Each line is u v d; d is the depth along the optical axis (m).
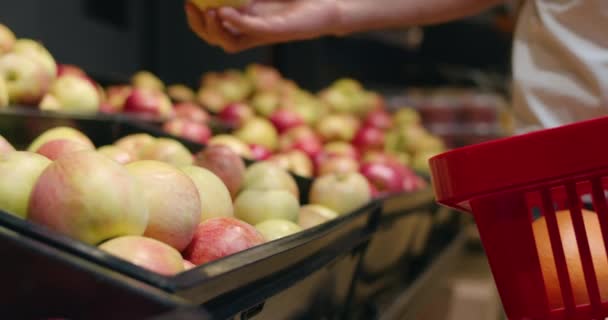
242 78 2.49
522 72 1.27
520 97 1.28
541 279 0.69
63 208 0.62
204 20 1.20
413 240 1.68
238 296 0.62
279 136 2.09
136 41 2.71
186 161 1.14
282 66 3.88
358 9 1.27
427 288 1.58
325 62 4.39
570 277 0.70
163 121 1.64
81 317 0.48
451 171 0.71
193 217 0.75
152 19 2.82
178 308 0.45
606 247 0.66
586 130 0.65
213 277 0.54
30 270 0.49
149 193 0.72
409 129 2.56
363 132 2.27
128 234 0.66
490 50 5.45
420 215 1.67
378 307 1.28
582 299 0.70
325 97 2.65
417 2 1.31
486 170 0.69
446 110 3.69
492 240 0.71
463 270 2.34
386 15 1.30
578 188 0.75
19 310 0.49
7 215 0.53
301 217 1.10
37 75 1.28
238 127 2.01
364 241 1.08
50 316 0.49
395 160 1.95
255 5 1.20
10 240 0.50
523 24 1.29
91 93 1.48
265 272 0.67
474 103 3.69
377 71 5.07
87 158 0.65
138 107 1.72
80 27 2.31
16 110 1.13
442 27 5.21
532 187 0.68
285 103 2.29
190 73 3.09
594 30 1.17
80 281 0.48
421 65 5.36
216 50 3.25
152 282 0.49
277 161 1.66
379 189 1.66
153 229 0.72
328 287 0.95
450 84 5.31
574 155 0.65
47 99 1.38
